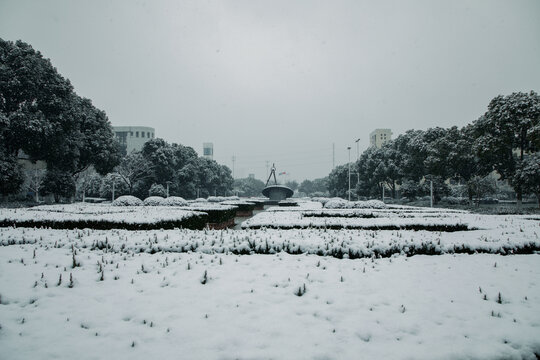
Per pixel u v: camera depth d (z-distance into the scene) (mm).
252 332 3621
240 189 107250
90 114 34281
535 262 6434
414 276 5496
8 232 8430
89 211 14680
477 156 30578
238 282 5125
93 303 4352
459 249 7109
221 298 4512
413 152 40469
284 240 6988
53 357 3148
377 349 3307
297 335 3555
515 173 27797
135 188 46344
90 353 3211
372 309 4227
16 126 24266
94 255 6488
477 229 10523
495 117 28969
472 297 4625
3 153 24172
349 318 3957
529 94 28516
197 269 5715
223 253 6828
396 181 49062
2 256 6340
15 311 4074
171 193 48594
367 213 15008
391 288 4934
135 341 3412
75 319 3898
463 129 36562
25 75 25531
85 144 32594
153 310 4148
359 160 54812
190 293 4691
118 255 6555
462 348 3320
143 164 45781
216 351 3256
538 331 3654
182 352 3232
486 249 7137
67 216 10664
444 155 35188
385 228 10406
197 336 3523
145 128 108625
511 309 4242
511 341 3479
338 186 68062
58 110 27484
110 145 34719
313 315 4062
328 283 5105
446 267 6035
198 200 40094
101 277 5188
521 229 8922
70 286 4875
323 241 7004
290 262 6164
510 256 6898
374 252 6789
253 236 7613
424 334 3609
